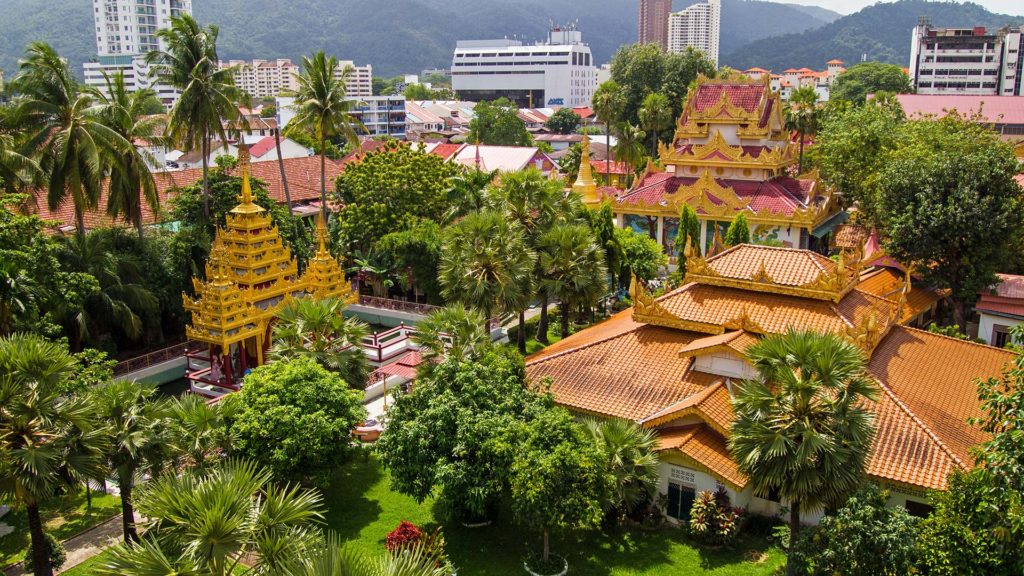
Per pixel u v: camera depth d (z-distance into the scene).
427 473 28.17
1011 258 51.28
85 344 47.59
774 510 29.08
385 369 42.28
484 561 27.88
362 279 66.50
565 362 35.41
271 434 29.36
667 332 35.72
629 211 71.44
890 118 67.56
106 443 24.28
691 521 28.42
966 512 21.92
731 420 29.98
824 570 23.33
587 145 79.19
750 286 35.22
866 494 23.33
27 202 46.72
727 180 70.69
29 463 22.08
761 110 70.25
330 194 82.56
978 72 185.38
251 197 46.59
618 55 143.62
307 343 36.47
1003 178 47.19
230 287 44.28
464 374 29.47
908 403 29.86
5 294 33.25
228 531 18.33
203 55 55.97
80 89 48.72
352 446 32.44
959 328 48.78
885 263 52.47
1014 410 21.50
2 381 22.55
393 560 17.03
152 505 19.58
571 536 29.16
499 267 44.06
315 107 64.31
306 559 17.36
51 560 26.80
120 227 53.12
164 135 54.81
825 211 67.25
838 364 22.88
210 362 47.25
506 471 26.97
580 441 26.41
